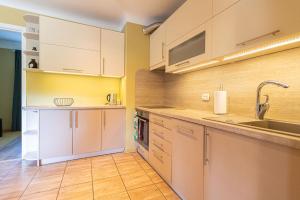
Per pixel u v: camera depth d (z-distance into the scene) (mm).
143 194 1693
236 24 1268
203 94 2146
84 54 2699
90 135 2666
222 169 1121
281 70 1318
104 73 2854
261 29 1090
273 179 817
